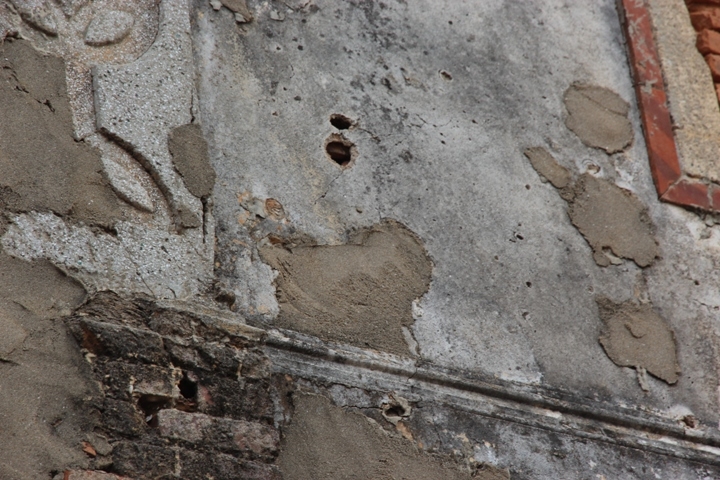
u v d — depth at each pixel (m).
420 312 9.05
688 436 9.77
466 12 11.16
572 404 9.30
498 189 10.19
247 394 7.68
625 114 11.52
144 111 8.34
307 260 8.74
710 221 11.29
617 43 12.03
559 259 10.15
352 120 9.72
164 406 7.29
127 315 7.42
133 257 7.72
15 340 6.93
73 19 8.41
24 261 7.22
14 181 7.42
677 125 11.63
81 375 7.02
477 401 8.86
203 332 7.70
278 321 8.29
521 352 9.38
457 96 10.52
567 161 10.80
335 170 9.36
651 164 11.30
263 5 9.84
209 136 8.74
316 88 9.69
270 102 9.34
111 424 6.96
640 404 9.77
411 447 8.32
